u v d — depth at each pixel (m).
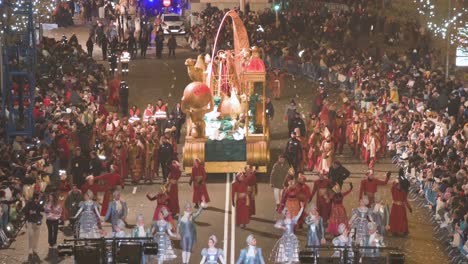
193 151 46.69
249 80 47.94
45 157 43.88
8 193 38.69
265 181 46.38
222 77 49.22
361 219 35.81
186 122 54.97
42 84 56.53
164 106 52.84
